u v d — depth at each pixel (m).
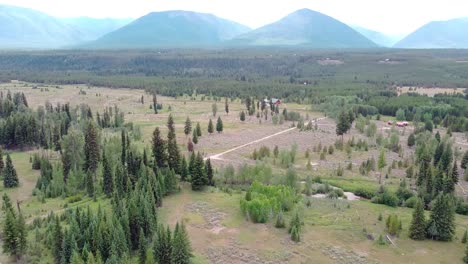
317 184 136.88
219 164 158.62
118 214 97.50
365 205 122.19
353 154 175.62
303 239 99.62
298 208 113.44
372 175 150.75
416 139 189.12
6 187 142.00
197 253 92.19
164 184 122.56
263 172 132.38
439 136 188.50
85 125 185.12
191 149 174.62
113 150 156.75
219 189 130.12
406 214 115.94
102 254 87.38
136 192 105.88
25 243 90.75
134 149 150.88
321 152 176.25
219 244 96.44
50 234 95.69
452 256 94.12
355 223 108.94
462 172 153.62
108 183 127.62
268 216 108.31
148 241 94.56
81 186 137.62
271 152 175.12
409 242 99.94
